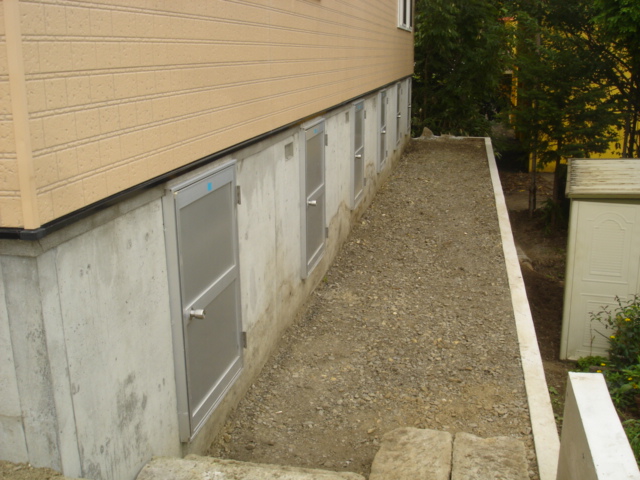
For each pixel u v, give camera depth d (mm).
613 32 16188
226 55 4188
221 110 4141
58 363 2547
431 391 5164
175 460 3346
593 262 8969
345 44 8289
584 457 2748
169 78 3367
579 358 9148
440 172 13984
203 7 3773
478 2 19312
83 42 2580
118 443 3051
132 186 3023
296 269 6441
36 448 2604
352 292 7379
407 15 16062
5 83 2229
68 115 2498
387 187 12555
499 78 20562
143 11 3057
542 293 11461
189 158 3668
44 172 2365
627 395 7332
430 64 20453
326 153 7609
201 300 3916
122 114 2902
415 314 6734
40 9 2314
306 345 6012
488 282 7641
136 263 3170
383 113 12383
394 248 8953
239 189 4523
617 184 9094
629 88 18672
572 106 17297
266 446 4422
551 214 17656
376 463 3826
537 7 18719
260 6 4836
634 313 8477
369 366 5613
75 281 2652
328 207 7863
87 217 2705
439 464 3771
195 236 3805
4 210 2324
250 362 5117
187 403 3781
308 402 5020
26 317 2461
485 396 5055
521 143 19219
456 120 21000
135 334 3188
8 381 2545
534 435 4414
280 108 5492
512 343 5992
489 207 10984
